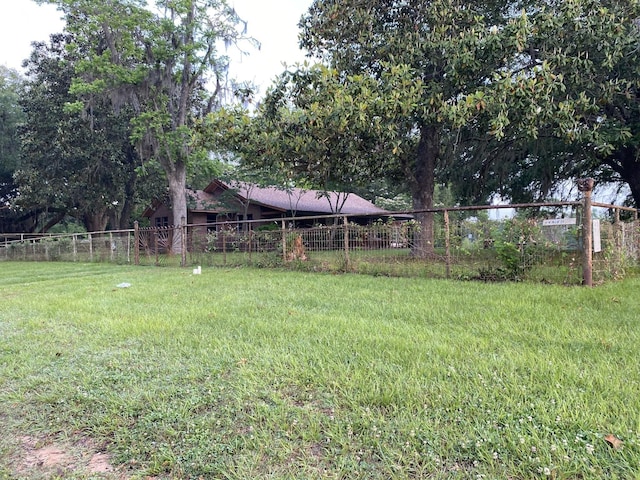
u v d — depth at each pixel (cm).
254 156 1084
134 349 342
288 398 236
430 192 1189
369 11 1043
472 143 1263
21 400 252
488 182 1498
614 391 223
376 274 809
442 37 959
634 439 175
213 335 374
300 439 193
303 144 962
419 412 211
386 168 1215
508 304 461
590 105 887
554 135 1016
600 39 854
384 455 176
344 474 165
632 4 856
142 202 2503
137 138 1786
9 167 2548
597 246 603
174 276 915
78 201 2286
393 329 371
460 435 187
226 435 200
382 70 1027
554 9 920
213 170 2164
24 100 2219
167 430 207
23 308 549
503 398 221
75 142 2123
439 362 279
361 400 227
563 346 306
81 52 2033
